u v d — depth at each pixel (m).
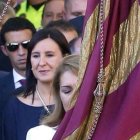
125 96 7.23
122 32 7.43
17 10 20.83
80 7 17.45
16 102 13.37
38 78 13.23
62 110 10.88
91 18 7.49
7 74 15.62
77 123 7.39
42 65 13.20
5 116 13.34
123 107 7.12
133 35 7.36
